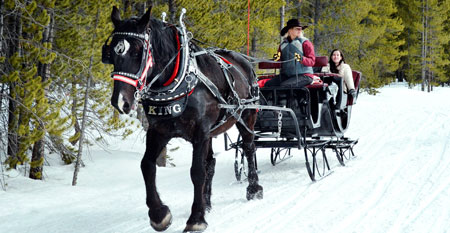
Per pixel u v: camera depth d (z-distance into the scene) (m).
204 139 4.82
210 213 5.71
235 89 5.66
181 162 11.87
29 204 6.60
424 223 4.96
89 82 8.95
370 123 15.66
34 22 7.29
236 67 6.06
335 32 25.81
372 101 25.52
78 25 8.62
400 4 43.09
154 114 4.61
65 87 9.06
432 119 15.76
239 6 12.12
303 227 4.98
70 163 9.99
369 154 9.87
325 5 26.92
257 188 6.37
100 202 6.76
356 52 29.97
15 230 5.33
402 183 6.92
